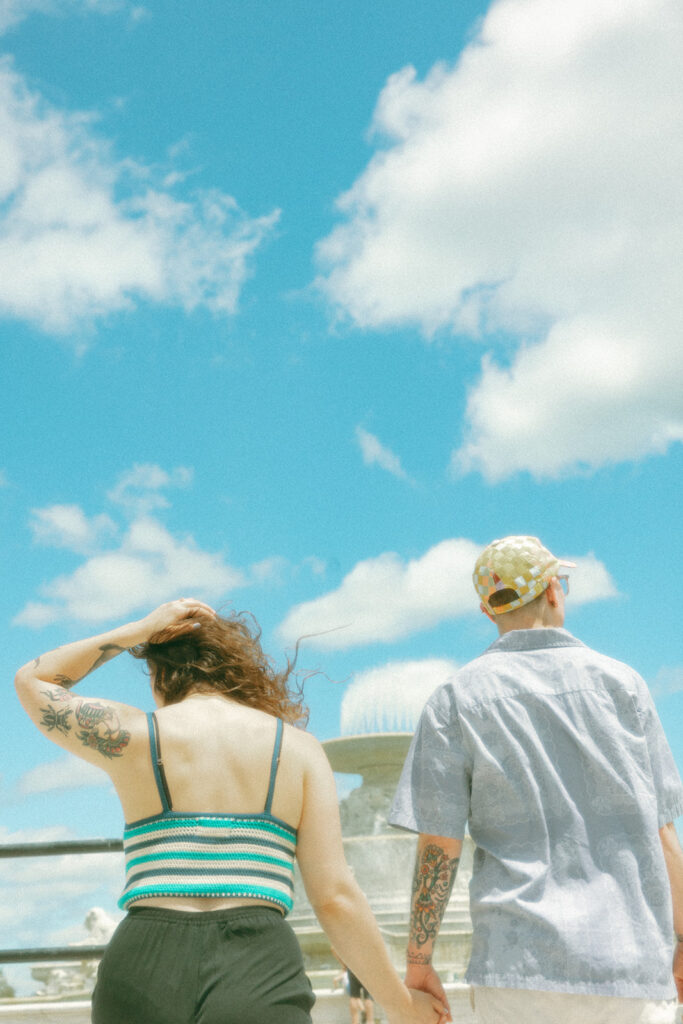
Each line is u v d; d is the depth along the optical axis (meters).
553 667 2.26
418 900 2.24
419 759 2.31
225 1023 1.54
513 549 2.40
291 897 1.76
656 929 2.04
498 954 2.05
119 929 1.65
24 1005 4.32
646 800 2.13
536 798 2.15
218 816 1.71
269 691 1.98
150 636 1.98
